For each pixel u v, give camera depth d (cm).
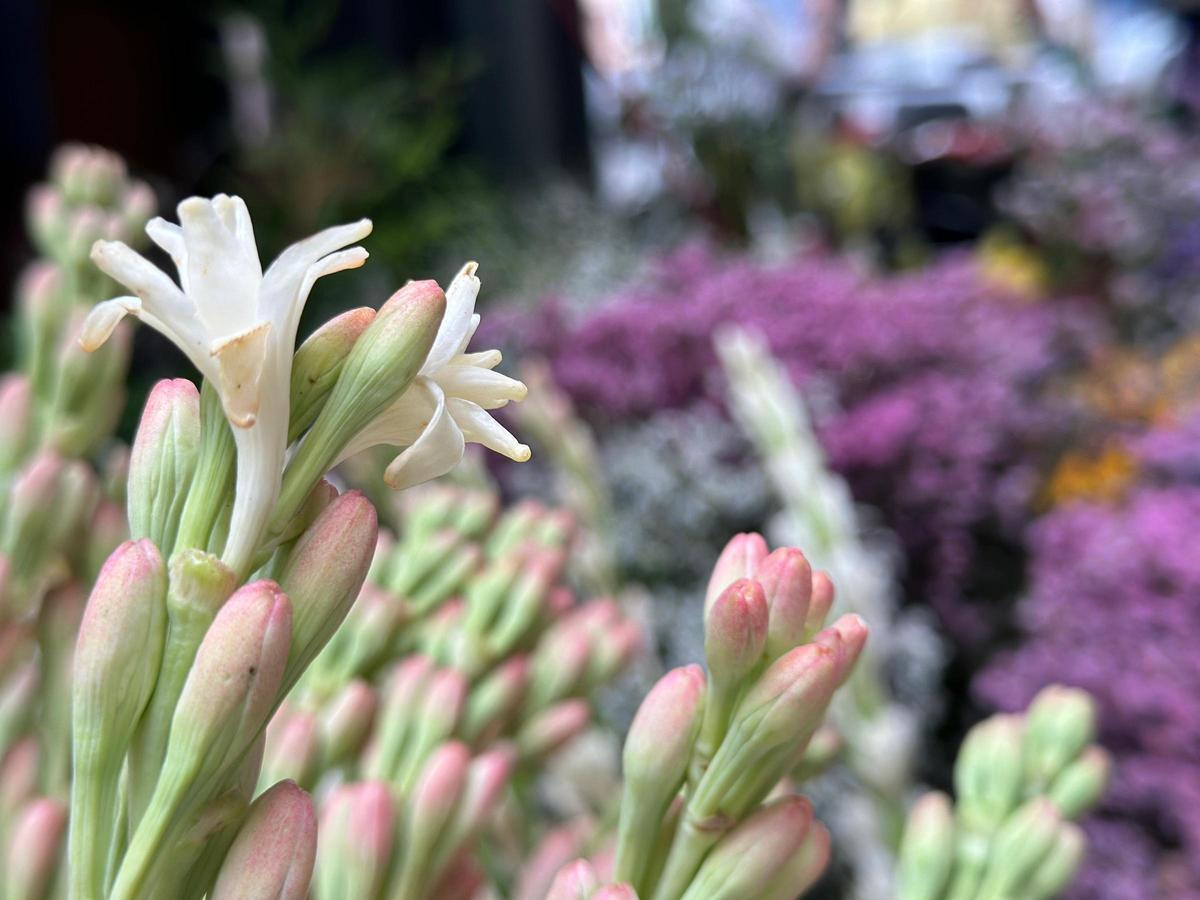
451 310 17
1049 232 186
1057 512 103
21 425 32
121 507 32
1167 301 174
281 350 15
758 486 89
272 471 15
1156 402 136
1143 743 76
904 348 106
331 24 175
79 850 15
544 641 34
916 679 85
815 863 20
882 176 219
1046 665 82
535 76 198
